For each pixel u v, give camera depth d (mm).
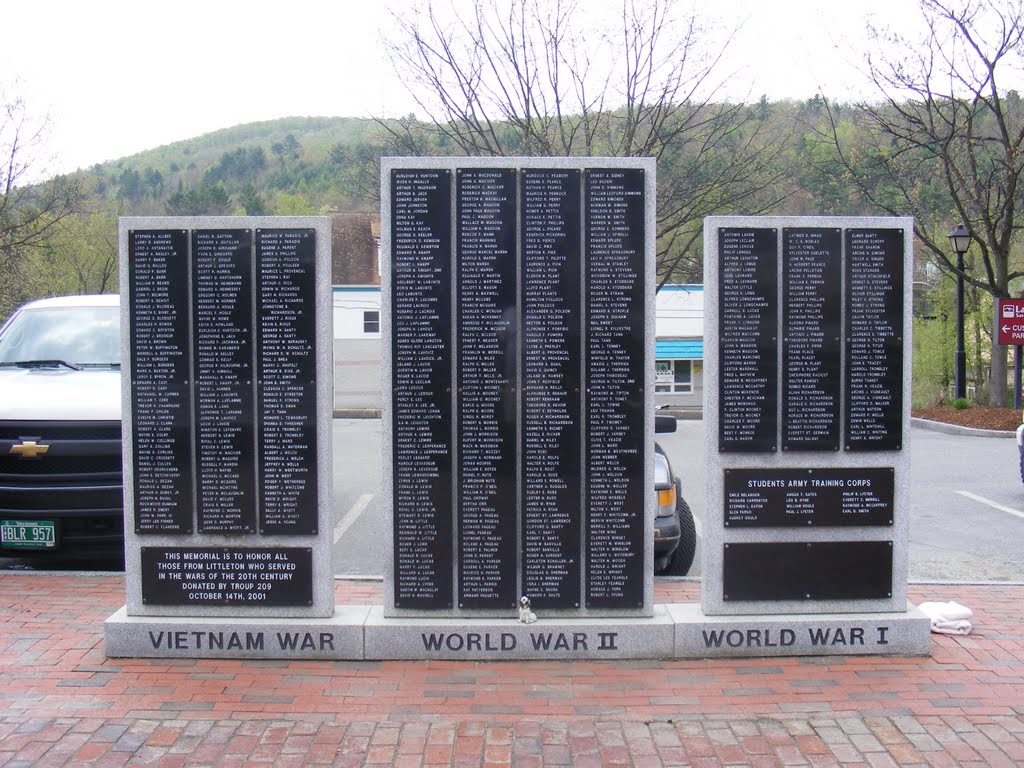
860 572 4855
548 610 4801
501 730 3910
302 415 4773
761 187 14547
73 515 6023
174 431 4789
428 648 4707
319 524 4789
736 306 4812
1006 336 18516
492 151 13531
